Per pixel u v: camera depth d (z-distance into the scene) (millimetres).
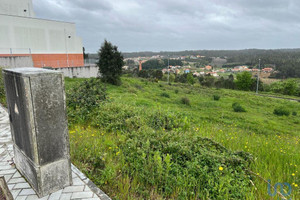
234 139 4789
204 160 3043
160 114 5496
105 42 19938
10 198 2277
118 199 2350
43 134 2191
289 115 18719
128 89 19016
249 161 3348
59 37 25016
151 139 3607
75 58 27188
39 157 2197
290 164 3301
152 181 2643
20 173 2756
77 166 3014
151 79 35594
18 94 2238
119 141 3889
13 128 2686
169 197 2510
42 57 23328
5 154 3332
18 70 2332
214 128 6242
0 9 22422
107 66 19906
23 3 24188
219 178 2641
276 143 5098
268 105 24000
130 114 5469
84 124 5312
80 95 6094
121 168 3023
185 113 9875
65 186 2467
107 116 5258
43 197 2277
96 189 2449
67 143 2414
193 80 48219
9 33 20531
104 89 7176
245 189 2553
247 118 14469
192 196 2484
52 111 2227
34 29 22438
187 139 3750
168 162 2771
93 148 3525
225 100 23969
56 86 2223
